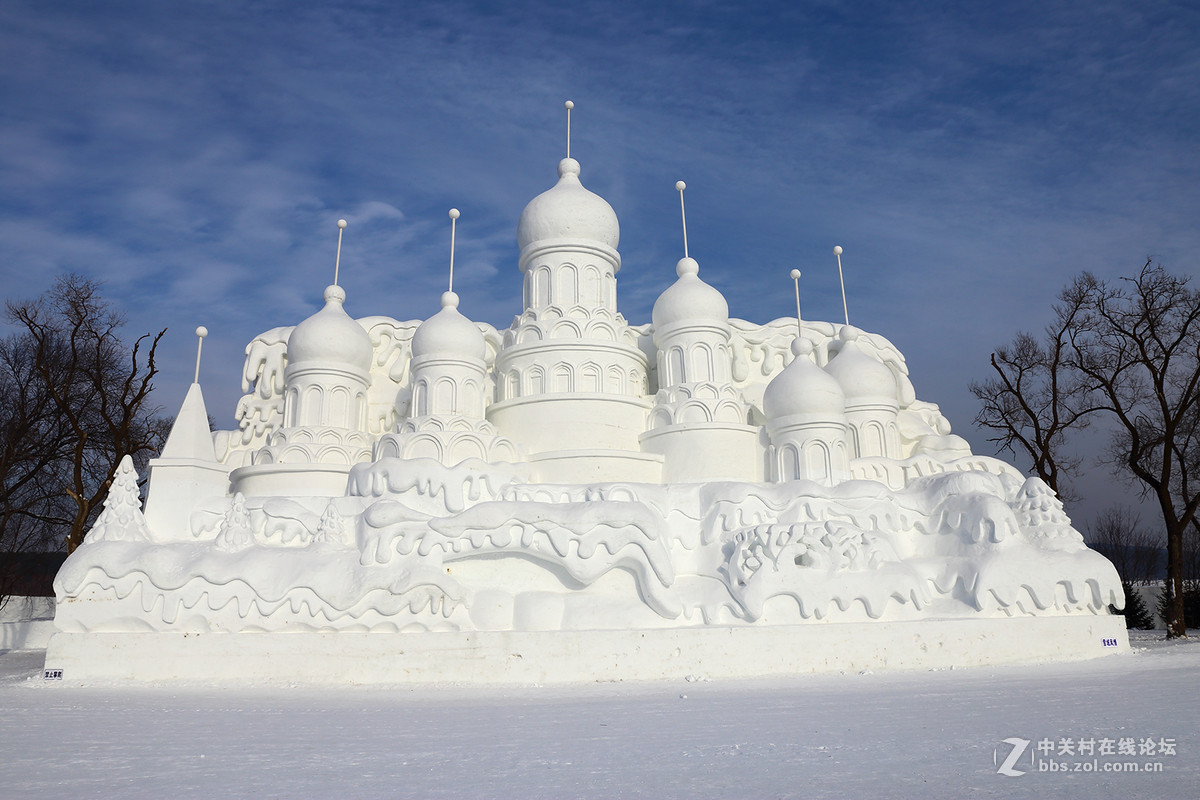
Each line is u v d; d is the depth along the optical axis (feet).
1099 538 222.48
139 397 102.94
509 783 21.56
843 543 63.52
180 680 56.75
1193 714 32.19
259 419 94.38
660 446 84.17
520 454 81.87
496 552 61.67
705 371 90.22
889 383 93.50
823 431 81.20
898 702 38.75
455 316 87.51
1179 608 93.97
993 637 61.41
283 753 26.94
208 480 70.13
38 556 146.51
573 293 91.76
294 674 56.13
